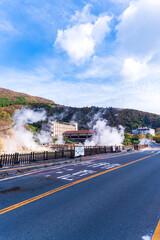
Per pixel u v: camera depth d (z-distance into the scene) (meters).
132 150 32.56
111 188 6.16
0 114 27.58
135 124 196.38
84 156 19.19
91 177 8.02
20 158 11.98
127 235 3.02
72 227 3.31
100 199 4.96
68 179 7.60
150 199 4.98
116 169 10.46
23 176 8.27
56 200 4.85
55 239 2.90
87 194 5.43
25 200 4.84
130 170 10.23
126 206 4.42
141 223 3.48
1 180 7.41
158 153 26.34
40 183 6.86
